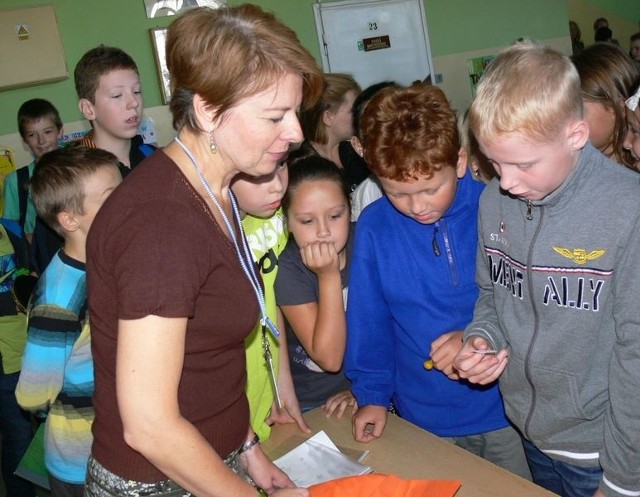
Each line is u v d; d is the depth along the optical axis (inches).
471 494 45.1
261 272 54.7
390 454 51.8
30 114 122.6
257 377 55.0
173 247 32.6
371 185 88.3
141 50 183.0
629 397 41.7
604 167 42.9
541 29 242.2
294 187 58.6
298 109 37.3
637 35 217.6
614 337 44.9
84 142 94.4
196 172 36.3
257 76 32.7
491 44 235.0
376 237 59.6
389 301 60.4
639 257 40.2
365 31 215.3
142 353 31.6
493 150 41.7
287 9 204.8
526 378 49.6
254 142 34.6
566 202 43.5
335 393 67.3
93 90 87.2
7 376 99.7
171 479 35.6
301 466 51.4
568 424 48.8
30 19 168.2
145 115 184.7
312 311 61.7
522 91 39.6
